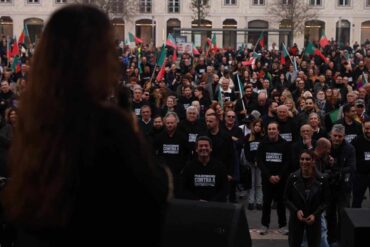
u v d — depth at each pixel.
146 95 16.17
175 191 9.76
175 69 27.03
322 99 17.77
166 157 11.38
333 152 10.92
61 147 2.26
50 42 2.33
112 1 65.69
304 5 66.00
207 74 22.06
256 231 11.31
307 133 11.21
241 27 70.44
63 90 2.29
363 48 50.56
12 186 2.35
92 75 2.30
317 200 8.75
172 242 6.04
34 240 2.38
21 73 22.92
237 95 20.05
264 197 11.21
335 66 29.53
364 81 23.83
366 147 11.62
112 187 2.26
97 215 2.27
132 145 2.26
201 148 9.32
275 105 14.16
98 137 2.25
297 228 8.88
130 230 2.30
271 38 58.66
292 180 8.88
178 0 69.94
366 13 70.12
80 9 2.37
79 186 2.26
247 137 13.05
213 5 70.31
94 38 2.33
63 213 2.26
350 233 5.69
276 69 28.09
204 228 5.95
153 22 69.62
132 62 29.67
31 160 2.28
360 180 11.67
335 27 70.25
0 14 70.19
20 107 2.37
